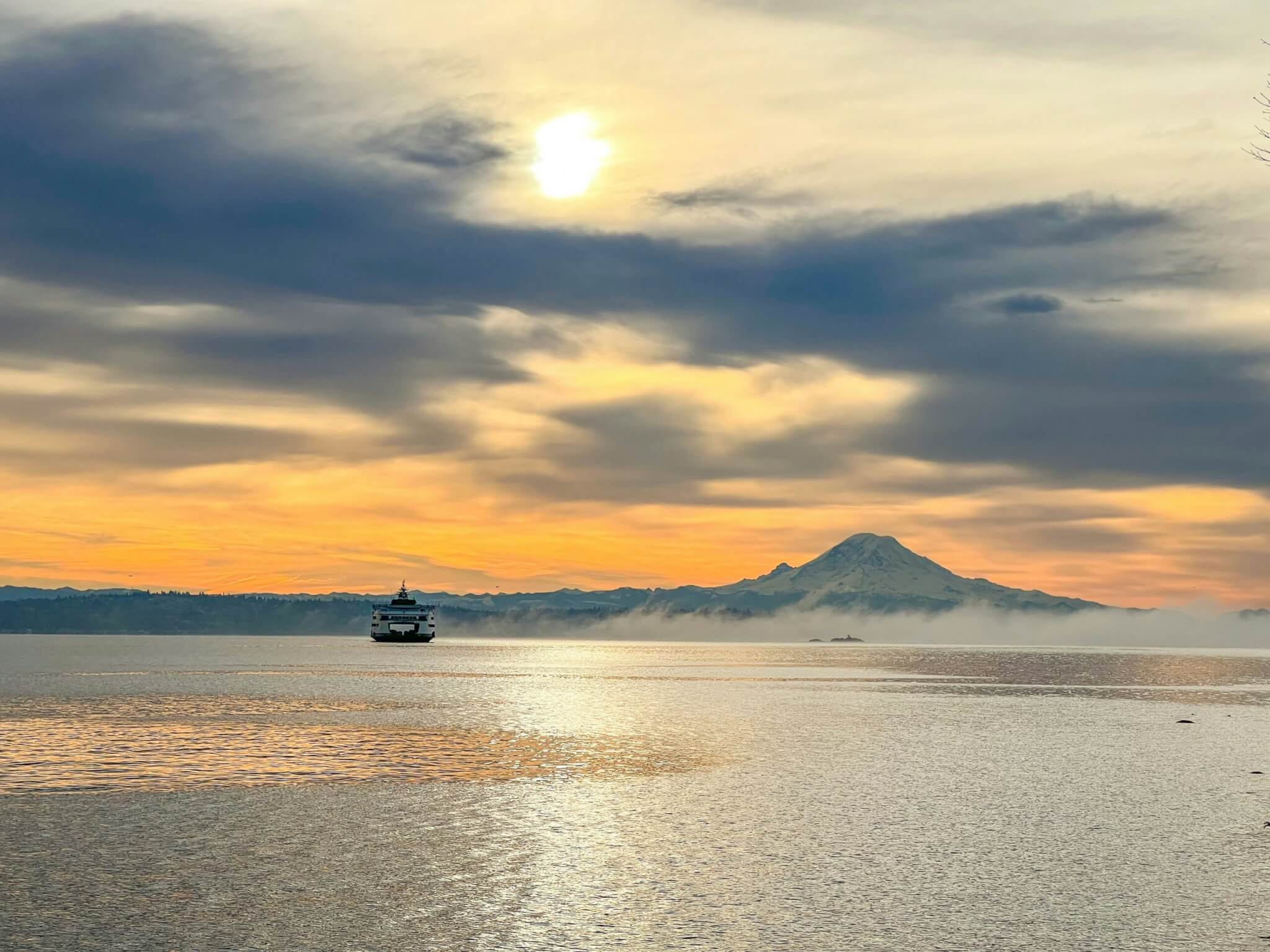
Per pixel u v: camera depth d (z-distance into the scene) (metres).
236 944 31.52
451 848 43.03
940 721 104.50
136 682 165.12
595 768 67.06
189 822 48.34
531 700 132.12
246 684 161.00
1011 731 93.44
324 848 42.91
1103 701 139.00
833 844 44.31
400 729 91.62
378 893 36.53
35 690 143.12
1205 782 62.28
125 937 32.09
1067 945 31.59
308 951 30.95
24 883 37.78
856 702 132.75
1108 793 57.75
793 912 34.69
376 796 55.56
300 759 70.44
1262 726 100.00
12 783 59.94
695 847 43.47
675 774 64.75
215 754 73.19
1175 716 113.00
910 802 54.59
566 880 38.25
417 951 30.94
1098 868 40.38
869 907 35.19
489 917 34.03
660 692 153.88
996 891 37.25
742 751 77.25
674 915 34.25
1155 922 33.81
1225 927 33.31
